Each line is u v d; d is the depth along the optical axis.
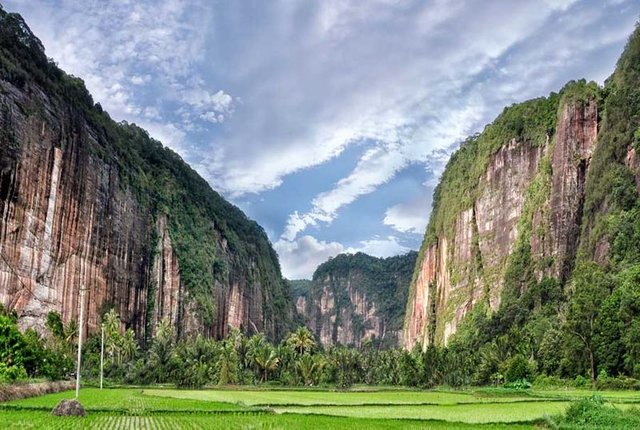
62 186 139.88
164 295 194.50
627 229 125.12
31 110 129.25
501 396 80.31
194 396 74.19
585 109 170.88
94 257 154.88
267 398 72.56
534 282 165.50
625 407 49.78
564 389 92.56
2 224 116.06
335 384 125.19
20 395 55.31
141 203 192.50
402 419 44.62
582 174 165.50
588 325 104.12
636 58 150.75
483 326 173.88
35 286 125.44
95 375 124.56
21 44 140.88
